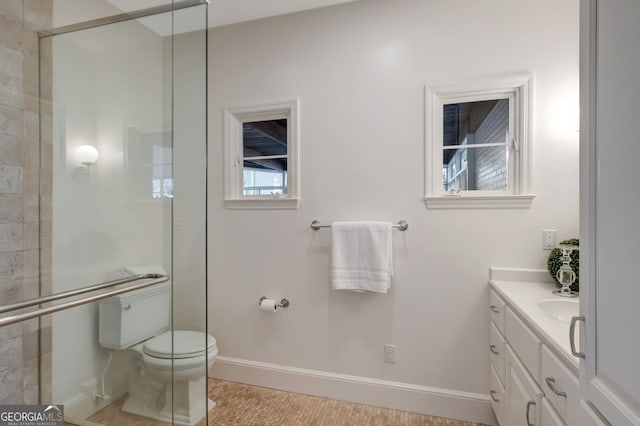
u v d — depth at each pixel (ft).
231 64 7.16
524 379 3.93
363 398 6.35
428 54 6.02
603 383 2.13
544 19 5.51
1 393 4.53
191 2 6.18
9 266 4.56
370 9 6.31
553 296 4.69
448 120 6.25
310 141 6.68
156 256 6.40
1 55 4.43
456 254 5.94
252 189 7.34
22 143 4.68
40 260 4.90
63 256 5.16
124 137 5.97
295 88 6.75
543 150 5.53
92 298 4.78
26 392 4.77
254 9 6.59
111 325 5.69
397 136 6.19
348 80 6.45
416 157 6.10
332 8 6.51
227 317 7.28
